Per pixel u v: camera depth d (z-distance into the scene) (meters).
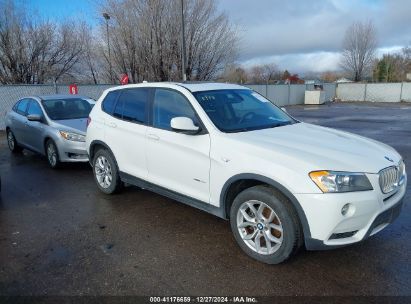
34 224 4.78
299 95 32.78
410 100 34.75
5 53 21.66
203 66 21.45
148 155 4.86
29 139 8.68
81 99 8.98
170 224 4.70
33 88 15.43
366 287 3.26
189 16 20.22
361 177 3.32
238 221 3.83
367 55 50.81
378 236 4.23
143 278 3.46
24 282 3.42
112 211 5.19
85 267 3.67
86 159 7.48
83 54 24.30
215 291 3.24
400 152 9.24
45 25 23.12
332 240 3.33
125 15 20.05
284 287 3.28
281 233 3.48
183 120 4.08
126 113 5.36
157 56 20.11
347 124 15.81
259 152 3.65
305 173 3.32
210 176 4.04
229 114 4.45
